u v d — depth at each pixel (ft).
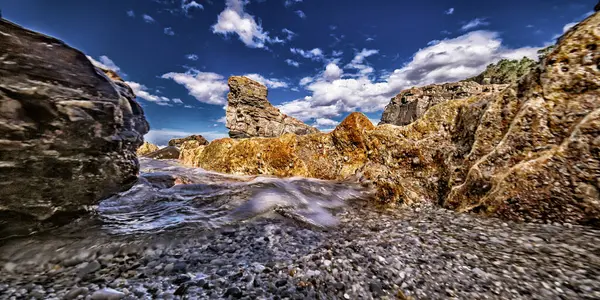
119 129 14.87
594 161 14.96
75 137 12.44
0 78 9.81
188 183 27.86
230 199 21.72
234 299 8.96
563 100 17.76
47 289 9.30
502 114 21.53
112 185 14.99
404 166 27.76
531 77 20.54
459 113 26.86
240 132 215.10
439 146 26.43
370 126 33.94
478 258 12.21
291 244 14.29
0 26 9.84
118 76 15.74
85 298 8.80
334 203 24.17
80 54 12.67
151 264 11.55
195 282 10.01
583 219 14.97
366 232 16.57
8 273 9.96
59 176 12.31
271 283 10.11
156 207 19.30
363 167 30.50
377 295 9.49
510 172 17.87
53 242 12.02
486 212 18.63
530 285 9.78
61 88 11.70
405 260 12.25
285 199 22.40
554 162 16.39
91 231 13.64
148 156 64.80
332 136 34.78
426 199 23.89
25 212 11.41
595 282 9.68
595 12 19.13
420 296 9.42
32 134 10.91
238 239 14.76
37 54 10.94
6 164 10.31
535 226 15.92
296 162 34.06
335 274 10.91
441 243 14.28
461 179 22.17
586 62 17.48
